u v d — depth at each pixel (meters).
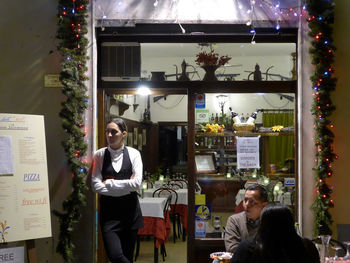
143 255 6.02
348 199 4.05
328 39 3.97
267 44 4.36
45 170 3.67
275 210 2.22
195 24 4.29
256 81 4.38
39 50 4.20
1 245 3.57
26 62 4.20
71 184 4.04
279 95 4.38
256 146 4.45
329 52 3.96
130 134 8.20
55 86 4.17
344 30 4.07
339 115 4.07
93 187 3.77
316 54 3.98
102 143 4.40
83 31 4.06
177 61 4.41
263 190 3.27
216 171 4.46
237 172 4.45
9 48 4.20
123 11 4.25
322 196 3.95
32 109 4.18
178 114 8.12
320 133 3.97
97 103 4.42
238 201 4.42
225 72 4.41
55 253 4.13
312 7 4.00
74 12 4.05
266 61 4.37
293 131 4.34
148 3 4.25
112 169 3.81
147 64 4.41
